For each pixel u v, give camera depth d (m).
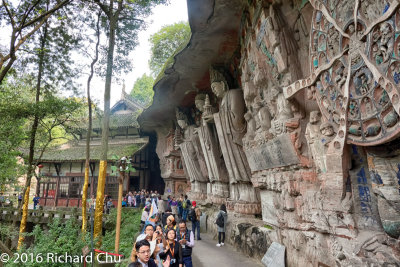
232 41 10.51
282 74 6.30
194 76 13.72
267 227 8.05
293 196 6.20
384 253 3.82
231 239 9.68
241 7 8.58
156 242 4.50
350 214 4.48
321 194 5.06
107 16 13.47
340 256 4.57
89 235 10.02
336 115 4.48
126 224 14.17
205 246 9.59
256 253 7.83
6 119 12.87
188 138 17.27
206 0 8.34
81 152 25.06
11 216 17.59
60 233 7.86
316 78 4.85
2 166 11.55
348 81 3.99
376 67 3.45
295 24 6.25
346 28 4.00
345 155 4.44
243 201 10.09
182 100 17.23
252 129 8.89
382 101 3.43
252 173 9.20
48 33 13.09
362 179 4.39
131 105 28.58
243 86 9.40
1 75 9.32
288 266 6.35
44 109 13.20
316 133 5.26
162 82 14.60
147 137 26.09
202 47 10.91
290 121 5.95
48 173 24.64
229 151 10.47
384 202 3.75
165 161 23.06
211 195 13.84
